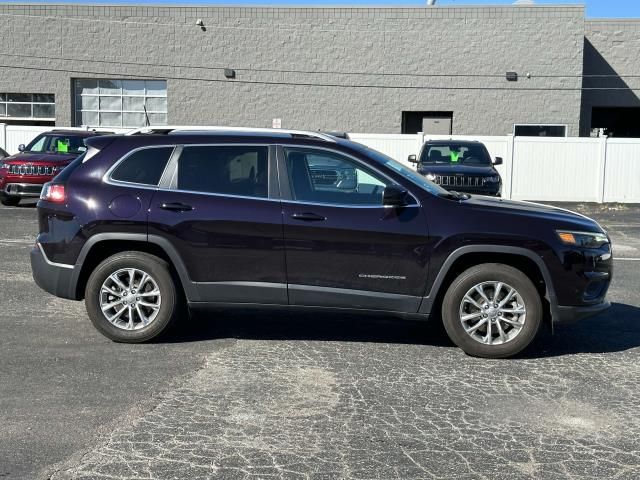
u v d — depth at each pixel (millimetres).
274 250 6223
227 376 5680
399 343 6734
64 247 6441
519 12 27500
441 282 6199
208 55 28781
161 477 3957
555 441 4547
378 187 6293
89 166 6531
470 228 6137
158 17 28688
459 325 6242
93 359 6059
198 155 6453
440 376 5789
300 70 28578
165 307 6434
